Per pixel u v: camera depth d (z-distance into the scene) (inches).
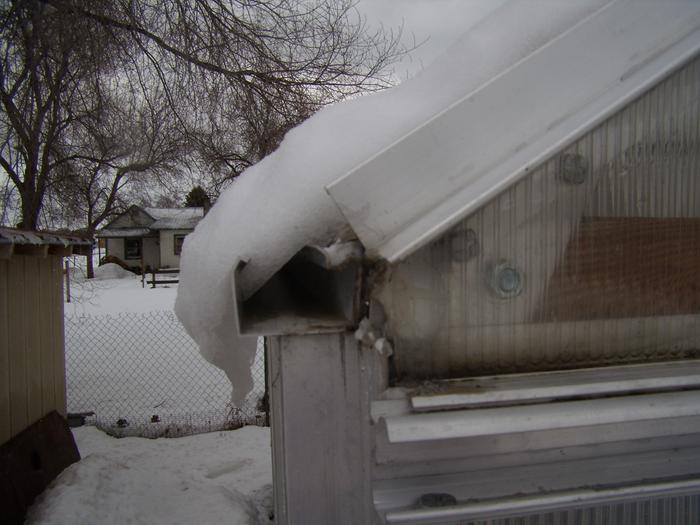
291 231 45.9
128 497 118.4
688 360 48.3
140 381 275.7
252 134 261.9
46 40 220.5
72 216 364.5
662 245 48.0
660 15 48.1
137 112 287.7
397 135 48.8
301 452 43.9
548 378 44.4
